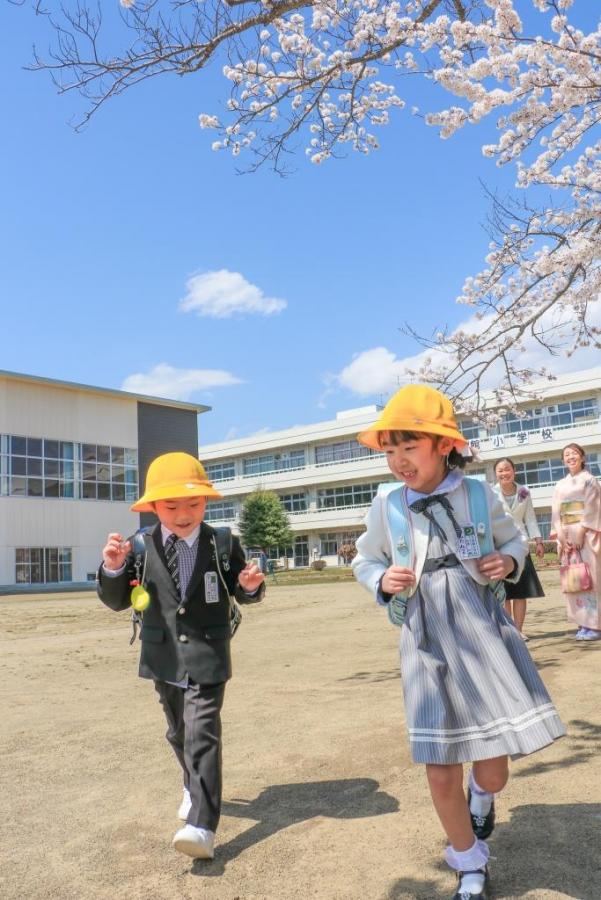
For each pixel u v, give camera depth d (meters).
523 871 2.37
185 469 2.97
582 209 8.33
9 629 12.10
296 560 63.19
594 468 46.25
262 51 7.37
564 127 8.91
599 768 3.28
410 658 2.29
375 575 2.43
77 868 2.62
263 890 2.38
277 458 64.56
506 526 2.44
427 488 2.43
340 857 2.59
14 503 34.09
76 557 36.00
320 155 8.85
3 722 4.87
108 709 5.16
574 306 8.84
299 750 3.89
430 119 7.76
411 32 6.86
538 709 2.13
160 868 2.59
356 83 7.40
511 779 3.25
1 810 3.22
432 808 2.99
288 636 9.13
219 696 2.88
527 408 48.44
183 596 2.90
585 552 6.80
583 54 6.92
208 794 2.68
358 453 59.28
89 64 5.96
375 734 4.09
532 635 7.56
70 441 36.47
